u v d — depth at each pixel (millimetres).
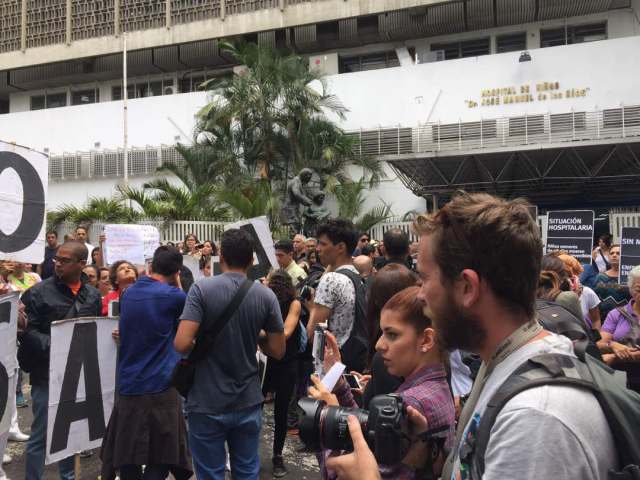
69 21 25891
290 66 20062
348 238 3953
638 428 976
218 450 3199
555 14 21062
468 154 16422
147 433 3422
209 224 16625
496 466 960
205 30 24016
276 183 20203
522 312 1129
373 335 2666
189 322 3166
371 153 20734
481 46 22609
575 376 993
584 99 18766
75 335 4047
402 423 1501
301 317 5312
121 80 27328
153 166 23281
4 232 3951
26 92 28797
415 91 20656
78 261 4262
